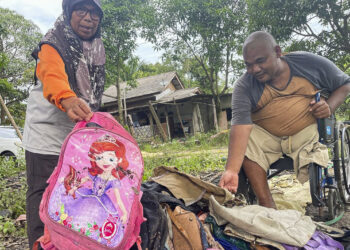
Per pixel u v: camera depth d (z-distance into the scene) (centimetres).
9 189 543
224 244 223
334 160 329
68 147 174
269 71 291
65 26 201
